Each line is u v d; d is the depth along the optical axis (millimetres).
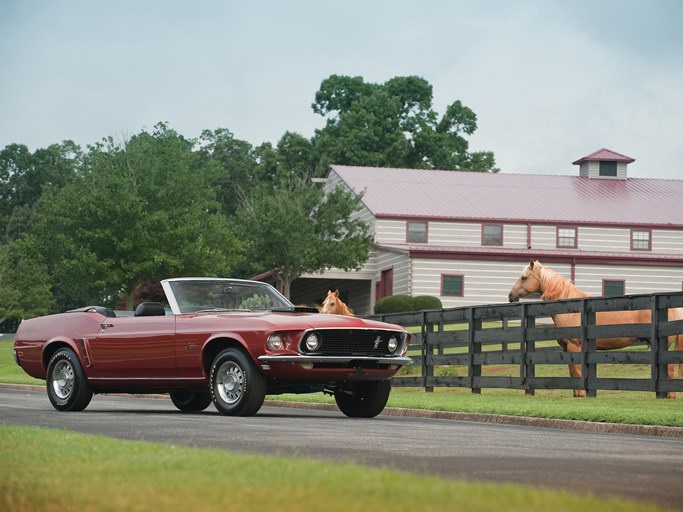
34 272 108125
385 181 76688
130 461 8914
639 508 6855
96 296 120375
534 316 26922
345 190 76250
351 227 71312
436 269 67375
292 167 107688
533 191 76375
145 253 67625
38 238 71125
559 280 28656
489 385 27844
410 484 7383
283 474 7949
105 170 72938
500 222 70938
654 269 69125
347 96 116438
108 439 11250
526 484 9016
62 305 126188
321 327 18531
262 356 18312
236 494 6988
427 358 30406
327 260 70938
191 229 69125
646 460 11492
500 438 14281
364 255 70188
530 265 28953
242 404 18578
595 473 9961
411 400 24000
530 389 26734
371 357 18922
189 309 19922
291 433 14406
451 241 70938
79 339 20844
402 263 68312
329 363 18531
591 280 68625
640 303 23859
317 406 23953
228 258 72438
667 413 18109
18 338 22062
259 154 130125
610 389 24344
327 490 7105
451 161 110062
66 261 66875
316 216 72875
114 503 6730
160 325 19750
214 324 19062
